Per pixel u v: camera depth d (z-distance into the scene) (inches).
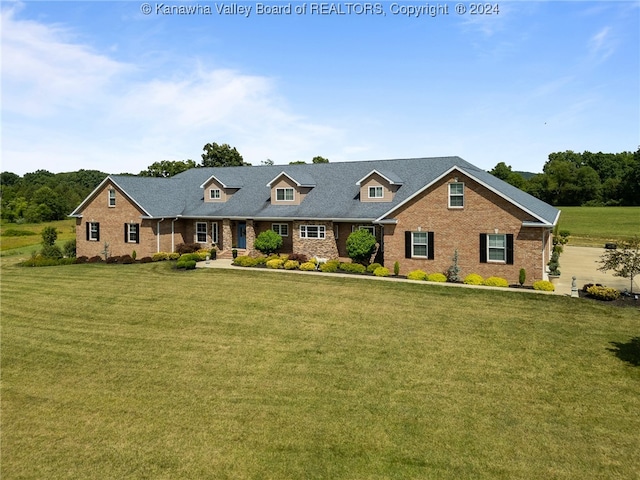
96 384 589.3
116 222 1584.6
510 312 844.6
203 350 693.3
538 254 1020.5
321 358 651.5
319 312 868.0
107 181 1583.4
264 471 408.2
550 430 463.8
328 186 1489.9
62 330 807.1
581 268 1320.1
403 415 495.2
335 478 397.1
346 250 1339.8
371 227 1315.2
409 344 698.2
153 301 975.6
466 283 1054.4
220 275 1225.4
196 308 913.5
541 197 4357.8
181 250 1584.6
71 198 4286.4
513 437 452.1
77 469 418.0
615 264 940.6
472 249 1085.8
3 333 798.5
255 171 1733.5
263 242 1401.3
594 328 755.4
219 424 484.7
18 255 1927.9
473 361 633.0
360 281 1114.7
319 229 1366.9
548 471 401.7
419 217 1138.7
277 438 456.8
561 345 685.9
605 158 4896.7
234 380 587.2
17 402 546.9
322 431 467.5
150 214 1510.8
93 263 1520.7
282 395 544.7
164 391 562.9
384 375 593.3
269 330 773.9
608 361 627.2
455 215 1098.7
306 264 1280.8
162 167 2679.6
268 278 1174.3
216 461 423.5
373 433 462.3
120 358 671.8
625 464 410.0
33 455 439.5
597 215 3230.8
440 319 813.9
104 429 481.7
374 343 704.4
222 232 1572.3
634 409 502.6
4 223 3757.4
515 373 594.9
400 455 426.6
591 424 474.0
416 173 1411.2
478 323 788.6
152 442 455.5
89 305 962.1
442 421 482.3
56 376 617.9
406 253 1160.8
